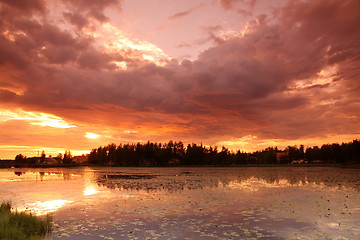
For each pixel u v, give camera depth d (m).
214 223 14.96
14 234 11.85
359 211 18.03
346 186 34.12
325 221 15.32
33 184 40.12
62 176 61.38
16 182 44.16
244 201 22.55
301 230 13.53
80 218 16.34
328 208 19.17
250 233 13.03
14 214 14.70
